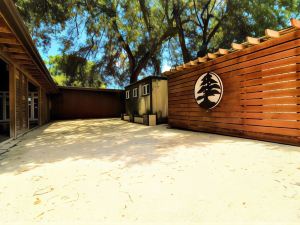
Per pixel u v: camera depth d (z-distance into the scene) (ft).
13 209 5.10
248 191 5.78
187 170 7.79
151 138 16.33
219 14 43.45
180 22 42.68
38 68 20.03
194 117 20.45
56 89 38.19
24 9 29.17
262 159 9.05
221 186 6.18
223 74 16.78
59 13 32.19
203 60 18.13
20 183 6.84
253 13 34.78
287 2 37.06
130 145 13.46
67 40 40.06
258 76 13.80
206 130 18.85
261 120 13.67
